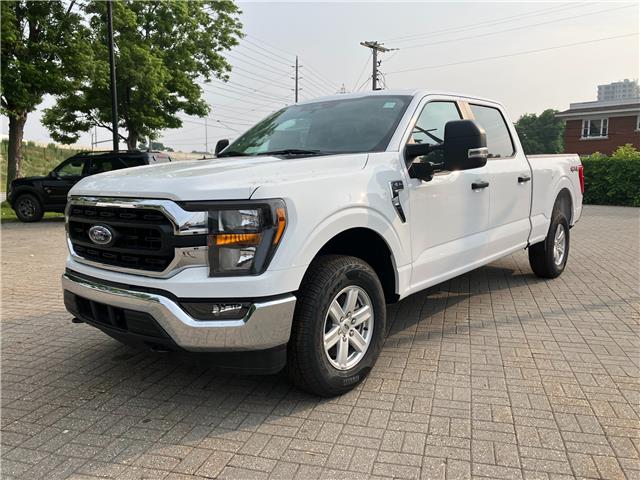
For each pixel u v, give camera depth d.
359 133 4.05
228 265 2.85
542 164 5.96
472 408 3.20
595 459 2.67
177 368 3.86
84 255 3.42
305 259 3.01
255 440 2.87
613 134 34.69
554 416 3.10
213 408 3.24
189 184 2.90
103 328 3.26
